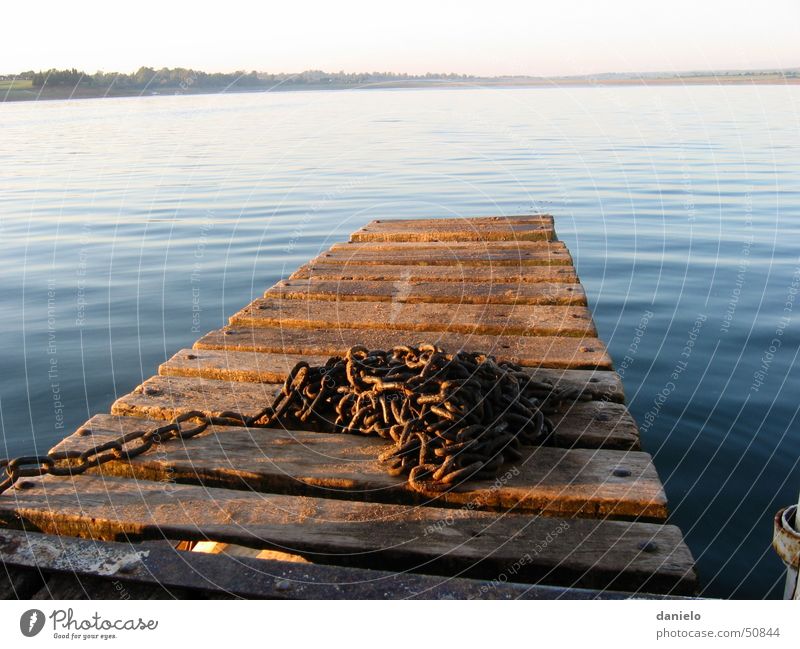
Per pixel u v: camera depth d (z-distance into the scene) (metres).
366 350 3.39
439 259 6.00
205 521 2.54
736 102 42.03
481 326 4.39
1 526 2.66
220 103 45.78
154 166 17.83
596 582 2.27
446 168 16.58
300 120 29.75
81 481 2.82
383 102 41.53
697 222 11.22
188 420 3.29
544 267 5.71
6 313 7.34
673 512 3.84
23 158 19.86
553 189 14.08
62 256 9.62
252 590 2.16
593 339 4.22
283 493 2.82
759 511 3.83
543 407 3.31
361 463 2.90
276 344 4.22
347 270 5.87
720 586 3.29
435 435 2.83
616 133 24.27
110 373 5.78
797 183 14.55
